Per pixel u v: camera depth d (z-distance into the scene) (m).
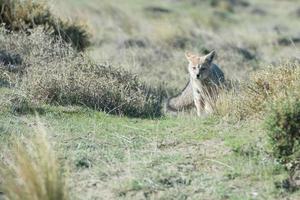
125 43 58.41
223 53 55.53
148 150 25.06
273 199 21.30
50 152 21.08
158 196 21.42
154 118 31.12
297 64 30.14
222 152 24.47
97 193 21.53
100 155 24.39
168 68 50.62
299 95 25.17
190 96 37.25
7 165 22.44
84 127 27.53
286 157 22.81
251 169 23.00
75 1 83.69
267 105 25.27
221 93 33.28
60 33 44.72
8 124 26.84
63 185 20.25
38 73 32.78
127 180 22.20
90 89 31.70
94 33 59.25
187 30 67.38
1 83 32.66
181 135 26.77
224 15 98.62
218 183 22.20
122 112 31.34
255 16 104.25
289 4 124.19
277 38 69.88
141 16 83.62
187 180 22.38
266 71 30.05
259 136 25.08
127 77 34.75
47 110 29.50
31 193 19.44
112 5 85.75
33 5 45.28
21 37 38.69
